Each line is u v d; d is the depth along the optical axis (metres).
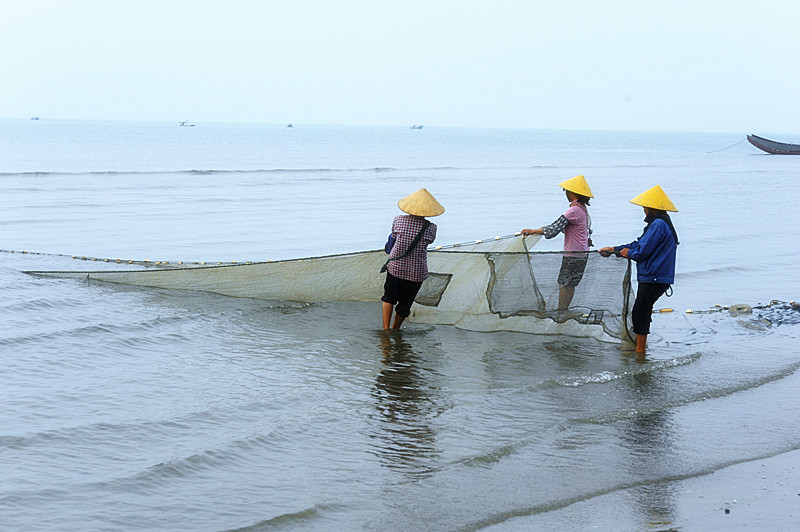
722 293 13.30
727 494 5.62
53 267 12.94
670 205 8.97
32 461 5.62
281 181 36.03
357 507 5.17
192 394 7.25
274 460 5.88
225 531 4.77
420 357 8.80
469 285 9.93
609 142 196.12
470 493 5.45
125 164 46.59
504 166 57.53
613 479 5.79
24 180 32.19
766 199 33.22
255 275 10.93
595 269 9.51
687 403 7.59
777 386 8.25
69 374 7.69
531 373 8.34
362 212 23.86
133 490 5.27
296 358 8.58
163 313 10.20
